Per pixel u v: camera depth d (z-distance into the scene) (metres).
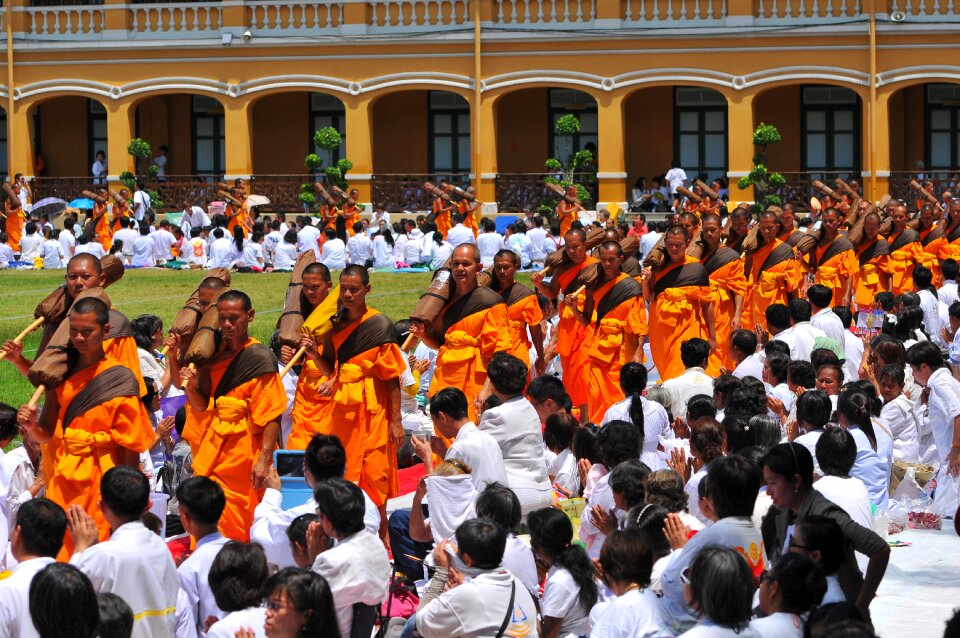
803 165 42.31
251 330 24.41
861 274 22.33
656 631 7.85
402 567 10.72
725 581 7.00
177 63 42.47
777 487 8.60
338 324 11.79
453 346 13.45
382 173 44.38
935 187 39.94
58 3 45.22
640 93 43.19
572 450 11.84
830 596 8.12
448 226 37.28
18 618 7.78
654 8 40.12
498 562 8.41
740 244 19.92
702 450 10.62
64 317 11.65
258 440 11.09
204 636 8.74
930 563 11.45
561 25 40.53
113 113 42.88
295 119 44.72
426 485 10.22
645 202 40.69
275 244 36.09
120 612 7.39
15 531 8.39
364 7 41.38
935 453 13.66
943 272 22.52
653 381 19.48
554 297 16.34
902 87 39.19
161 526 9.68
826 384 12.83
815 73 39.44
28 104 43.25
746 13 39.56
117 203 38.53
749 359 14.59
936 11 38.72
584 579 8.69
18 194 41.41
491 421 11.30
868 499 9.38
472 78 41.06
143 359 14.37
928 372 13.10
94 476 10.56
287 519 10.05
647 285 16.59
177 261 37.09
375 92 41.66
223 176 44.00
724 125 42.78
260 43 41.81
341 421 11.77
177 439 13.52
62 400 10.60
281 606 7.45
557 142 43.59
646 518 9.02
